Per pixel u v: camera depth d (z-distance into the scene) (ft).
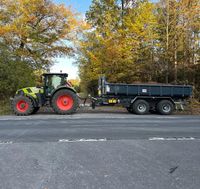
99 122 42.37
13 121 43.80
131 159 20.43
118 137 29.25
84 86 145.69
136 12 76.84
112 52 73.87
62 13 86.94
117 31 76.07
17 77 71.77
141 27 74.43
